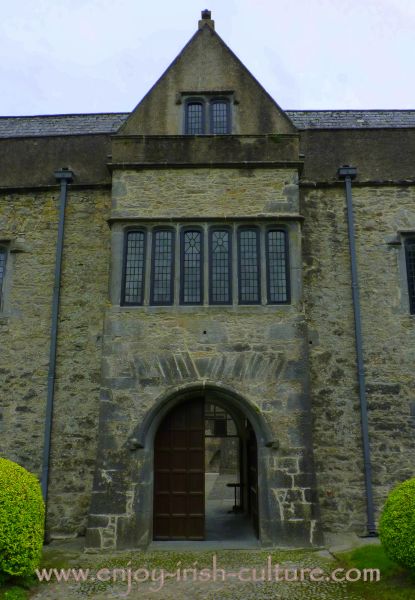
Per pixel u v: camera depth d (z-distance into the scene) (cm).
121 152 1027
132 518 864
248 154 1021
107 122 1403
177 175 1016
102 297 1077
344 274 1080
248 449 1123
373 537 940
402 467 994
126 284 979
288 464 884
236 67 1104
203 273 976
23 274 1097
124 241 995
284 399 910
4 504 662
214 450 2423
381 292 1070
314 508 866
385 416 1016
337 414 1016
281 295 970
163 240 1002
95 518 864
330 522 973
